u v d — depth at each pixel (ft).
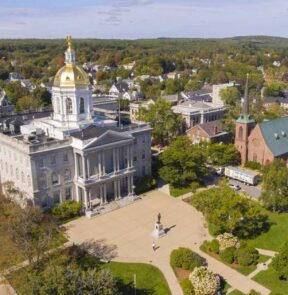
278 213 280.51
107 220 274.57
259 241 242.78
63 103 304.30
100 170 286.66
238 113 460.55
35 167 267.18
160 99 468.75
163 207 294.05
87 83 309.42
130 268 215.10
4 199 245.65
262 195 282.15
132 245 240.32
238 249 222.69
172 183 331.16
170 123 438.81
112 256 227.61
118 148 296.51
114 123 328.90
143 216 279.90
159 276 207.62
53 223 224.33
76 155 282.36
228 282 201.26
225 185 263.08
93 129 300.61
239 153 385.29
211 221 241.55
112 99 549.54
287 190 275.59
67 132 291.58
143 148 335.06
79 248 235.40
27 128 307.58
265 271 210.38
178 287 198.39
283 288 195.52
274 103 610.24
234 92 599.98
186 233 254.06
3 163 303.89
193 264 211.00
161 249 235.40
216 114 515.50
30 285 153.17
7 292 186.29
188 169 322.34
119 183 301.02
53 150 272.51
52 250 219.20
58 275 153.58
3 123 336.70
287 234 250.37
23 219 203.62
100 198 295.07
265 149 363.97
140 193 320.29
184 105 526.16
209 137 414.62
